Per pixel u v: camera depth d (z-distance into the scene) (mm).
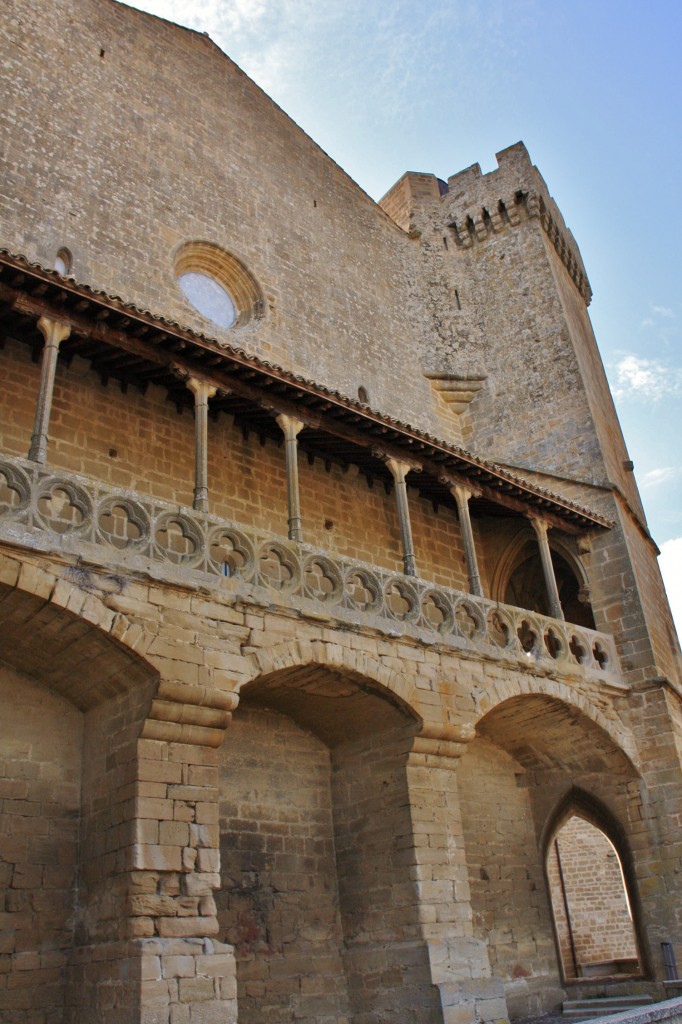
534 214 30875
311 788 17625
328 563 15984
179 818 12711
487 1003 15086
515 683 18375
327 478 21562
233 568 15547
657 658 21891
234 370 16516
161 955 11586
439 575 23125
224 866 15781
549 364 28141
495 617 18797
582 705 19875
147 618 13156
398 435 18875
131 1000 11328
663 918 19641
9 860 13172
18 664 14250
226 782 16453
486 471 20453
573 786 21750
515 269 30391
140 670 13117
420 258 31453
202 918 12258
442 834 16266
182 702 13141
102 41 23688
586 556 23422
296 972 15805
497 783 21812
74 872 13602
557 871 30703
